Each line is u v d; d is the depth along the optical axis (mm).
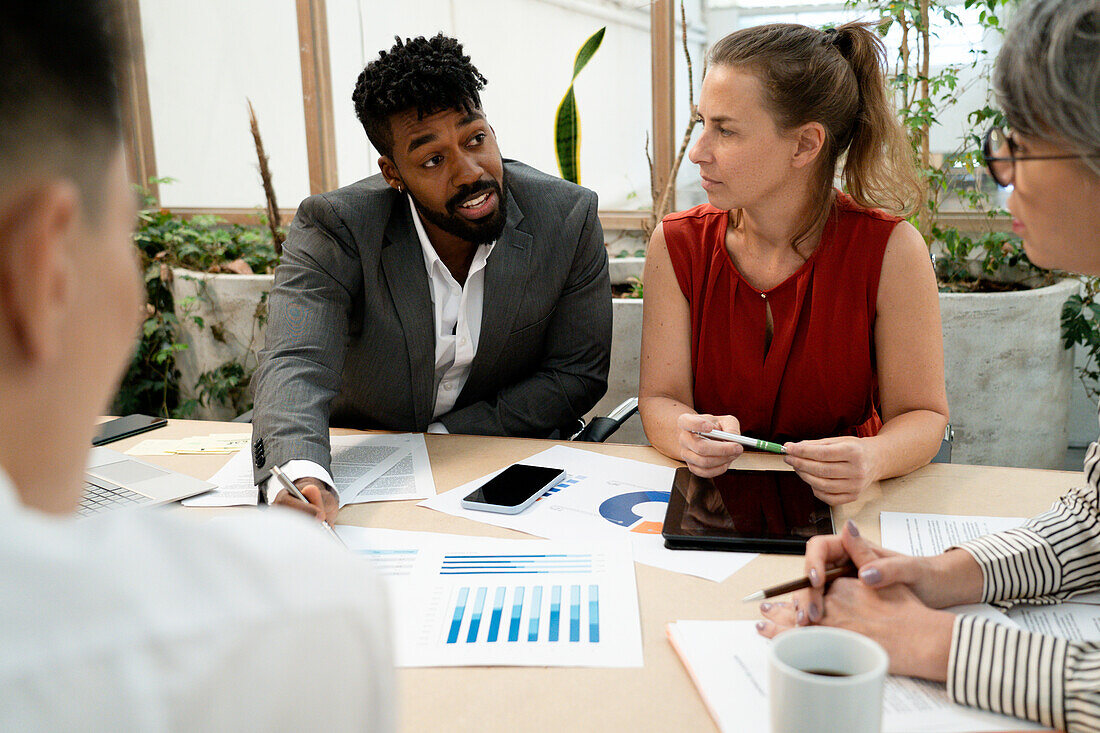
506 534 1143
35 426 304
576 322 1809
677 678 818
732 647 844
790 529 1109
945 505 1212
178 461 1477
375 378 1718
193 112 4598
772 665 620
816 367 1559
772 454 1443
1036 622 907
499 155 1640
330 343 1551
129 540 284
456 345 1749
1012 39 765
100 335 319
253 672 272
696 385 1654
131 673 252
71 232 296
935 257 3162
